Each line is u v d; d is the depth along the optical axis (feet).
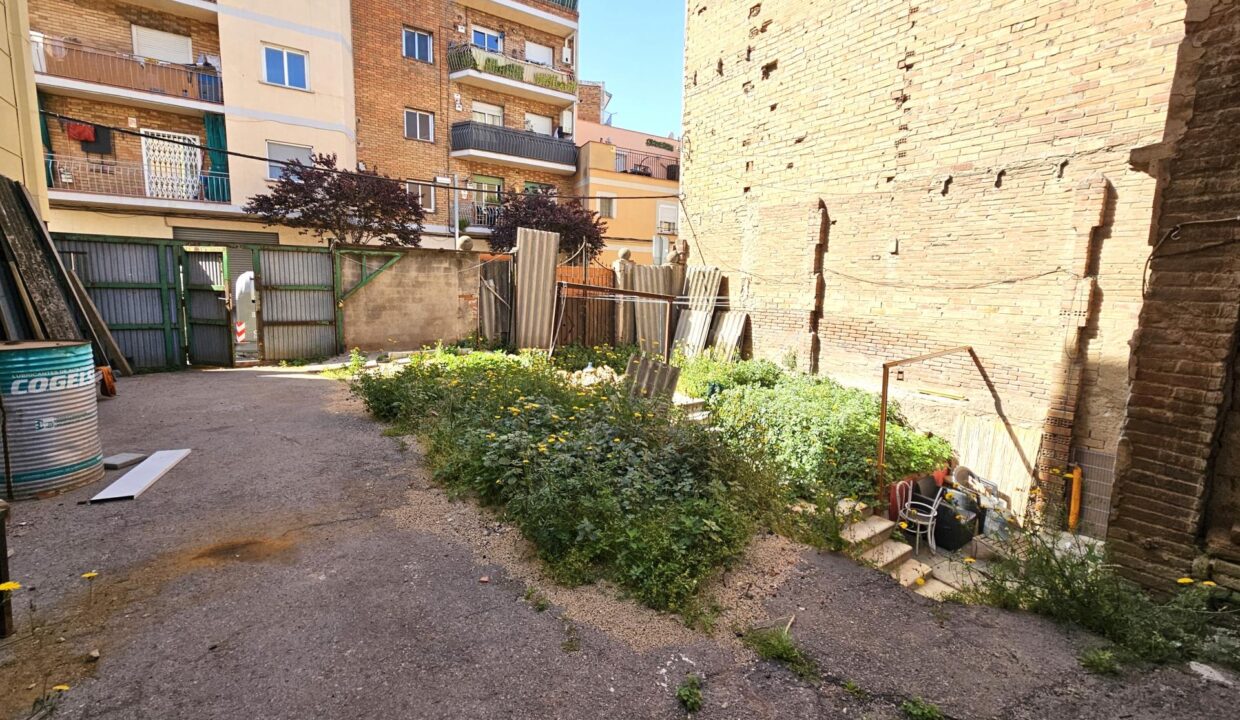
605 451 15.24
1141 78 21.84
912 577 17.38
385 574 10.14
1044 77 24.47
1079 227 23.44
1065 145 24.00
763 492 14.71
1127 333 22.67
